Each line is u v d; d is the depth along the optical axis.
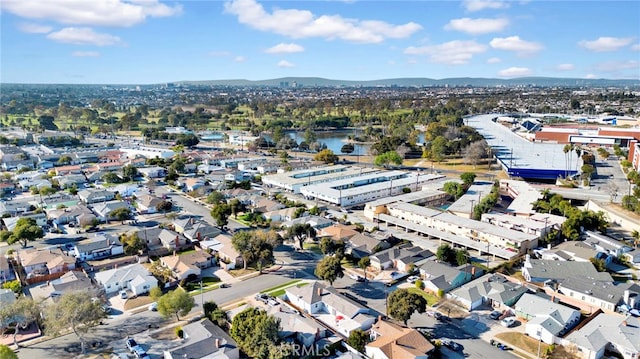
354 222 109.81
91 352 57.75
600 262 79.50
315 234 93.44
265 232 94.25
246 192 133.25
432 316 66.38
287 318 63.00
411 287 75.94
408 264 81.94
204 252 87.00
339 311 65.44
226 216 105.38
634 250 88.31
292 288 71.75
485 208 107.44
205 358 53.62
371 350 56.12
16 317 61.69
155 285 75.38
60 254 84.44
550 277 75.56
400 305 61.56
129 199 130.88
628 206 109.94
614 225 105.94
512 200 126.12
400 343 55.72
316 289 69.88
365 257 82.75
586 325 60.72
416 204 120.50
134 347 57.50
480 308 68.75
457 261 81.88
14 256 87.94
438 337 60.97
